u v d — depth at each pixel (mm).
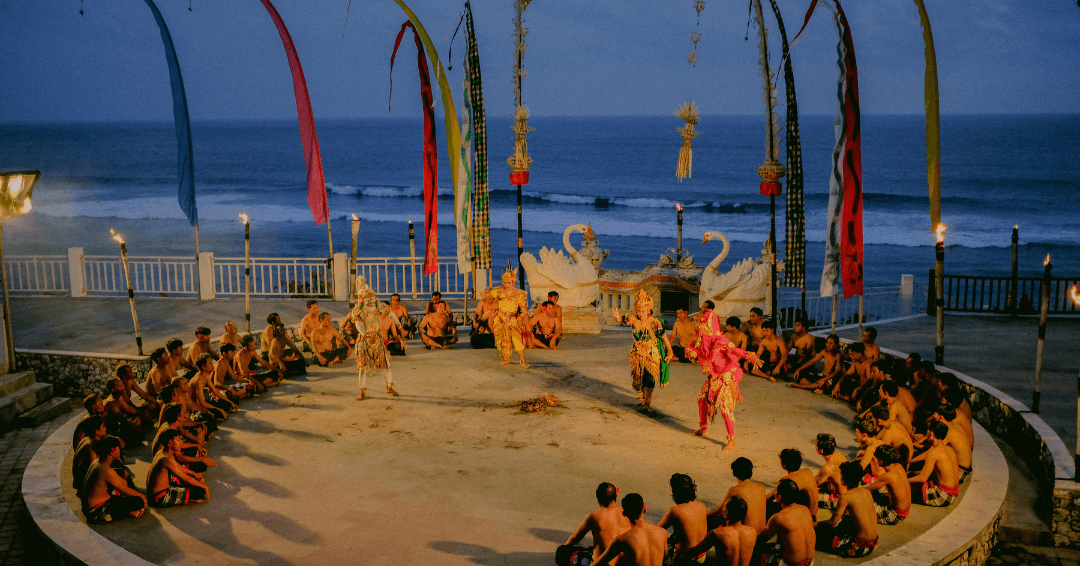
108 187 68625
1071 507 7516
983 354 12398
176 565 6379
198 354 10969
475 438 9211
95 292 18641
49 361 12016
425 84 13633
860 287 11328
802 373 11242
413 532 6938
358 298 10461
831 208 11242
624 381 11461
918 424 9195
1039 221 46625
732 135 138875
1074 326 14422
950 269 34688
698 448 8953
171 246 37219
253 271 29625
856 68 10883
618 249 39656
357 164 97750
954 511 7305
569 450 8859
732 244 40469
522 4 13164
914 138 113688
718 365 8922
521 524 7090
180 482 7465
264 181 76250
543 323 13219
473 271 16719
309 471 8273
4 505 8305
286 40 13164
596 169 87125
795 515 6031
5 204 10883
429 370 11977
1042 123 167250
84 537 6715
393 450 8844
